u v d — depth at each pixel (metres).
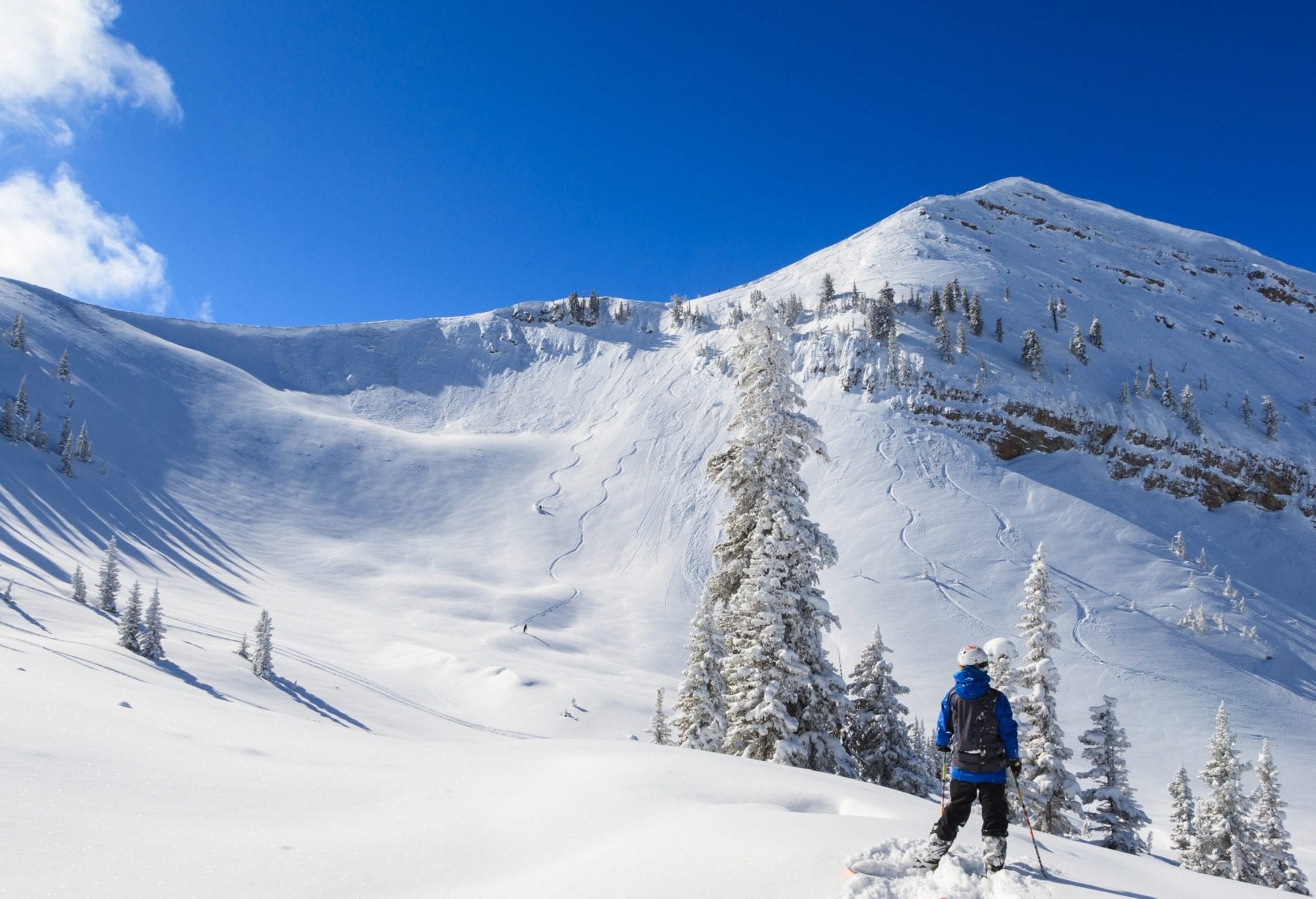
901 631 77.81
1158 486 117.62
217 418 142.00
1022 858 6.02
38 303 155.25
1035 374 136.62
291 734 10.27
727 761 8.38
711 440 137.38
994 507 105.44
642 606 94.81
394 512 126.19
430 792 7.59
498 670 61.97
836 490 112.00
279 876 5.37
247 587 89.88
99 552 84.69
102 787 6.93
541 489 133.25
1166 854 31.33
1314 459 127.94
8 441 103.81
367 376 185.12
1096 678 68.12
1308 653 78.00
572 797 6.96
